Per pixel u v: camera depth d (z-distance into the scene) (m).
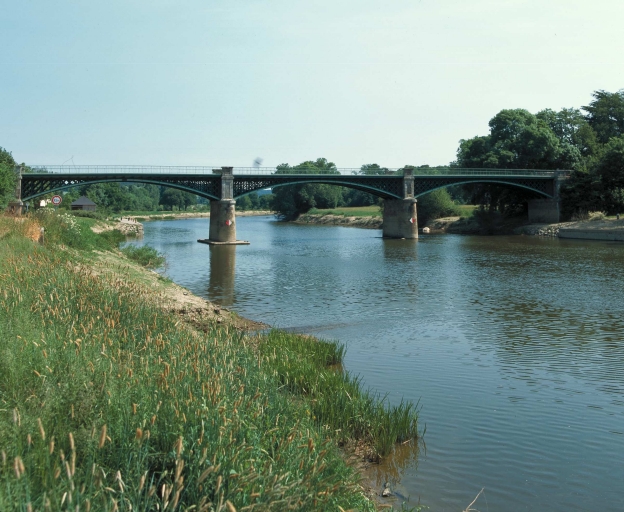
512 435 13.74
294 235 103.69
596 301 33.47
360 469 11.56
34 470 6.07
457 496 10.83
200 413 8.03
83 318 12.56
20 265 18.08
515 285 40.19
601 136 120.56
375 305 32.53
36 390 7.87
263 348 17.66
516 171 101.38
